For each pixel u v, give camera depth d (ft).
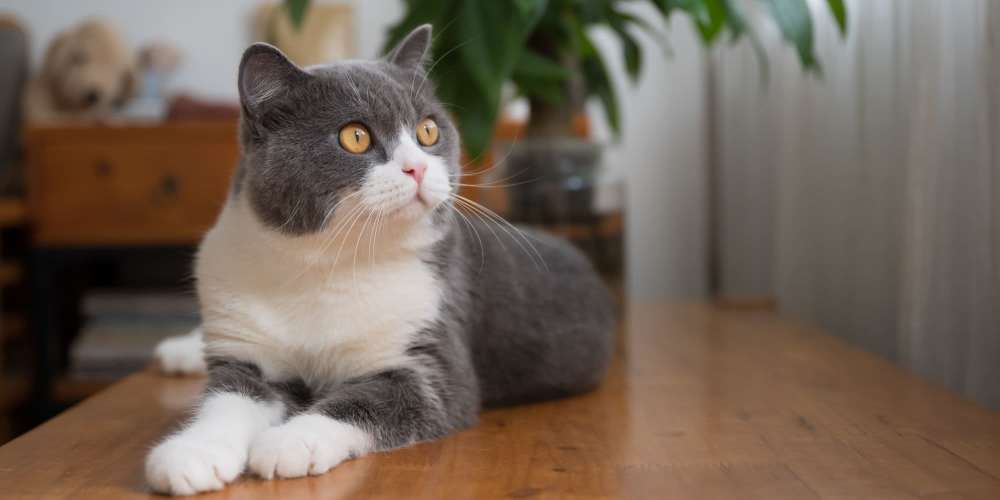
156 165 7.59
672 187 9.19
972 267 4.64
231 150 7.58
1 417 8.00
